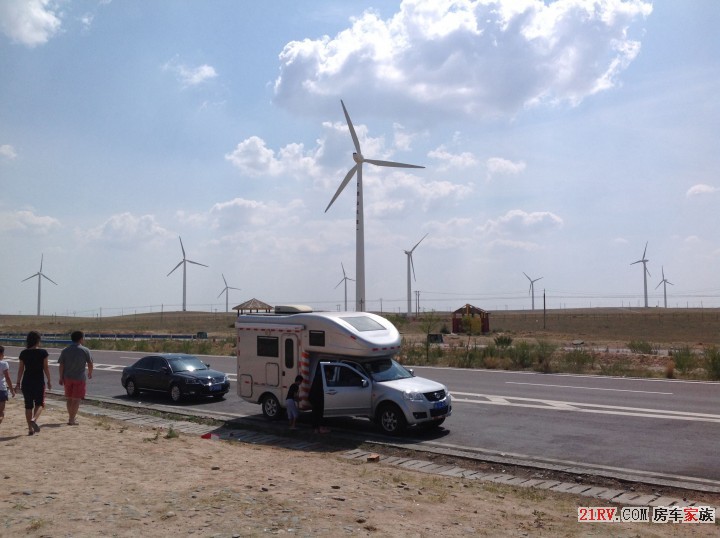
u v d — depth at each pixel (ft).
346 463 37.32
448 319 287.07
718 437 46.11
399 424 47.57
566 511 28.66
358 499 26.81
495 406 60.95
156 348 150.71
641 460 39.73
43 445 36.40
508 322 331.98
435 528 23.39
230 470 31.68
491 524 24.68
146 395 72.74
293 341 52.95
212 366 104.68
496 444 44.96
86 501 25.02
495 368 99.25
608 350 126.00
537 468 38.27
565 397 66.08
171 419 56.54
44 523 22.12
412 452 42.91
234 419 55.67
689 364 89.61
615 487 34.32
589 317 363.35
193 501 25.21
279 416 54.34
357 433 49.52
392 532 22.43
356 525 22.94
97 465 31.60
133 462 32.58
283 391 53.72
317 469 33.73
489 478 36.19
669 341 174.70
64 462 32.09
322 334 51.31
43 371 40.93
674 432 47.93
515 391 71.05
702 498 31.99
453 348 121.80
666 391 69.77
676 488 33.53
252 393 55.93
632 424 51.13
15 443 36.88
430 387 49.24
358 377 49.34
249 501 25.39
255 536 21.24
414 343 141.28
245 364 56.54
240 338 57.06
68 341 162.91
